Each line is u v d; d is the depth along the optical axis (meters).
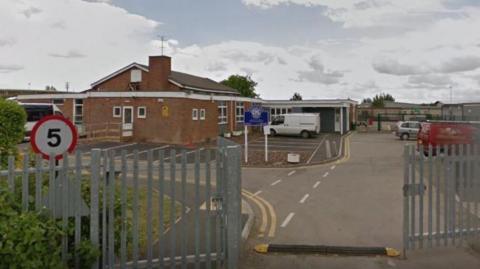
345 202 11.10
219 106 35.81
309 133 37.47
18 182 4.87
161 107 29.23
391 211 9.93
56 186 4.82
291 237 7.76
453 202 6.59
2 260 4.05
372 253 6.72
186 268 5.76
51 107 26.44
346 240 7.55
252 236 7.82
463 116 33.97
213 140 33.34
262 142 32.53
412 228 6.49
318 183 14.48
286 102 45.00
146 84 35.56
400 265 6.18
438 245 6.59
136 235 5.45
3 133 9.29
